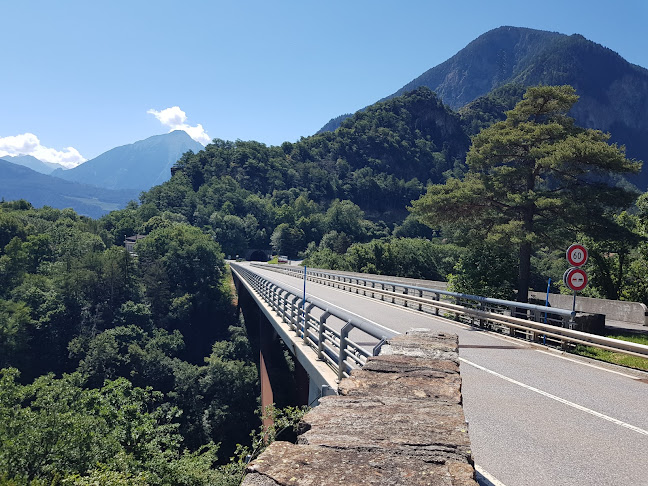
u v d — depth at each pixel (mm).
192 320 76812
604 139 19828
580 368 9453
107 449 11820
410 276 68000
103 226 137625
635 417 6188
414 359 3412
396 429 2014
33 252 80375
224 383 45000
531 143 20141
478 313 15008
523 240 18047
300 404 19250
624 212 25688
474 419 5984
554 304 23000
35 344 52000
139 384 46906
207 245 90500
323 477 1534
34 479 10812
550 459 4637
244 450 11133
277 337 33969
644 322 18688
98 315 60219
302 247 157125
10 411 12852
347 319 6945
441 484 1506
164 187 182875
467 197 20172
